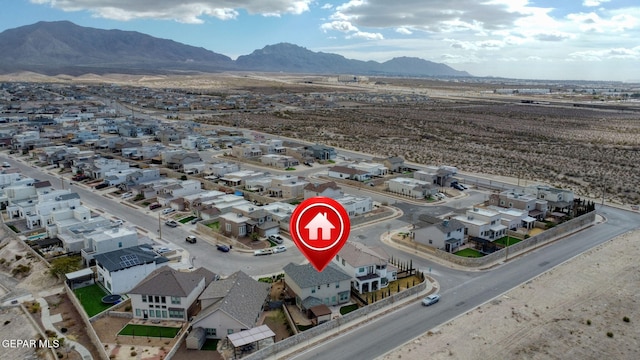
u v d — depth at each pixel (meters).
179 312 66.56
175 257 87.75
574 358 57.94
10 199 116.12
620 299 73.19
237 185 141.25
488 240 96.88
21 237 97.06
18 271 83.12
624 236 102.94
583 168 176.12
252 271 82.56
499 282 79.19
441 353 58.31
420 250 93.50
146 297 66.69
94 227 95.25
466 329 64.06
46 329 64.75
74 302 71.88
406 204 126.06
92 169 147.12
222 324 61.84
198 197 119.19
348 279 72.31
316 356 57.53
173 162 163.50
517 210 112.12
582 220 109.69
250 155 182.00
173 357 58.06
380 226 107.75
